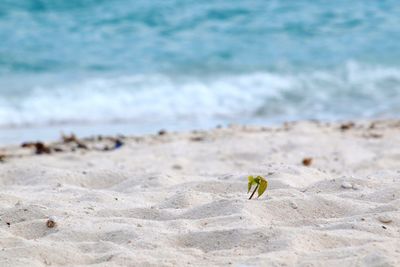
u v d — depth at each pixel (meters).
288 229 10.04
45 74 33.03
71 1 45.69
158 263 9.16
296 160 18.98
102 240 10.43
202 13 44.75
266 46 38.94
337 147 20.66
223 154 19.88
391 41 40.03
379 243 9.48
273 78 33.16
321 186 13.12
